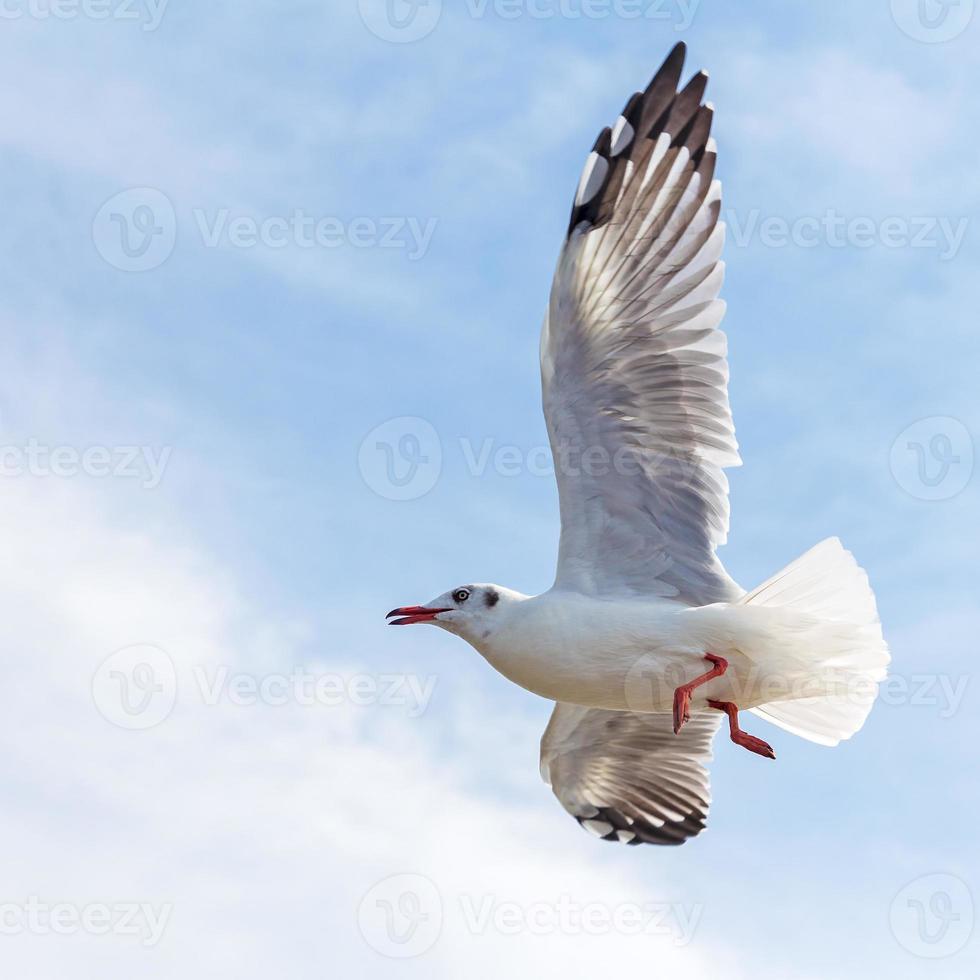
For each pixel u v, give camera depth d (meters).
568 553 2.32
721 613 2.26
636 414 2.29
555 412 2.29
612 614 2.28
